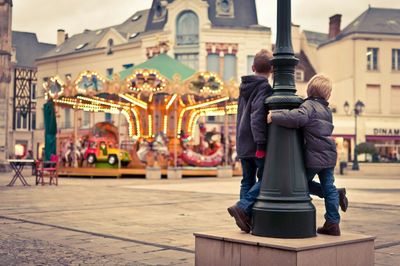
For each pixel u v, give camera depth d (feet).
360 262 15.49
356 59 140.36
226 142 94.22
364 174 112.47
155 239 22.91
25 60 199.11
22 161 62.64
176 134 88.69
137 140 94.84
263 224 15.43
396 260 18.49
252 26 141.38
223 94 88.12
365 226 27.58
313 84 16.42
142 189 57.06
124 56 153.79
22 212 33.32
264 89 16.26
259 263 14.44
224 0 143.02
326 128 15.90
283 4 16.24
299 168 15.64
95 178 86.38
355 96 139.95
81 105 96.53
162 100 96.32
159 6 147.84
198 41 138.72
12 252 19.79
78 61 168.55
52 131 90.58
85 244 21.58
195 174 90.68
